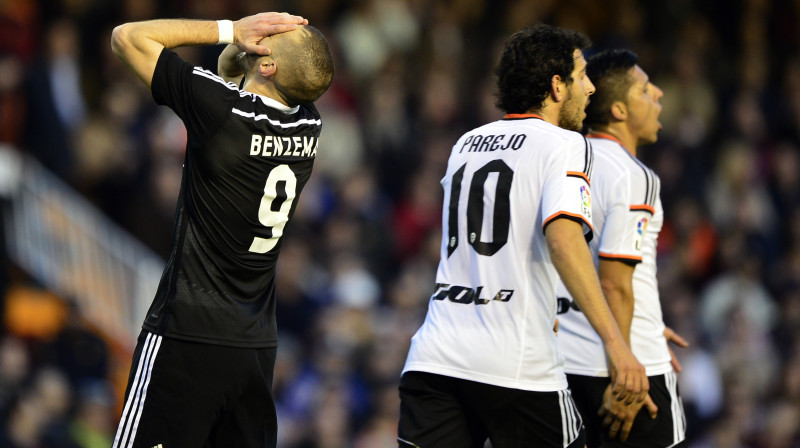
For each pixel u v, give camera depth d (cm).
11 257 3250
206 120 1302
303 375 3288
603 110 1611
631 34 5169
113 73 3781
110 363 3288
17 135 3438
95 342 3272
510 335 1340
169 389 1313
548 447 1355
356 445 3142
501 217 1364
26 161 3366
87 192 3506
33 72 3491
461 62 4778
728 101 5162
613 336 1307
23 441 2798
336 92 4231
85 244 3397
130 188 3528
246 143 1318
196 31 1327
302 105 1420
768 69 5434
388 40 4606
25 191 3316
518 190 1360
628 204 1484
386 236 3922
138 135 3600
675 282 4088
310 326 3484
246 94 1331
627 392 1320
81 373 3212
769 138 5166
